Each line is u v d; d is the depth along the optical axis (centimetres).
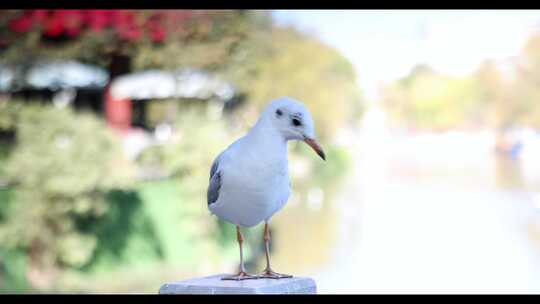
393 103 7012
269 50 1580
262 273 448
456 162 5066
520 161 5209
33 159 1224
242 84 1533
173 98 1566
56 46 1455
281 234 1939
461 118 7169
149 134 1700
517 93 6128
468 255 1650
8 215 1202
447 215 2348
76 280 1241
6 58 1430
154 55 1483
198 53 1486
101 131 1298
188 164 1354
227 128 1438
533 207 2514
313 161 2928
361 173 4041
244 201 431
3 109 1246
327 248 1739
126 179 1305
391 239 1881
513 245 1780
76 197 1241
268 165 424
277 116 425
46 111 1252
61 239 1236
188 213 1344
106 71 1659
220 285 409
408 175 3953
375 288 1315
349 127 5006
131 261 1305
